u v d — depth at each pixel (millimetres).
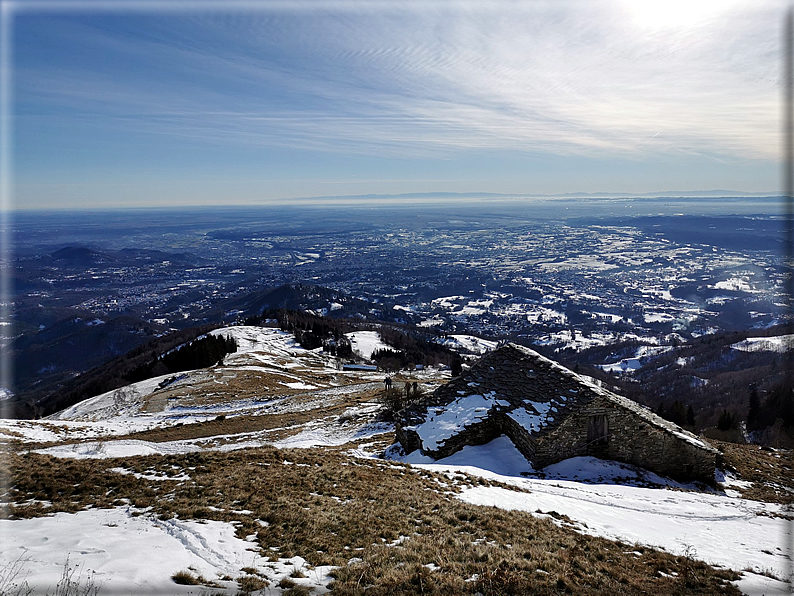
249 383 64375
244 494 15172
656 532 15438
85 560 9859
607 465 22719
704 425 72688
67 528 11977
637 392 109000
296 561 10750
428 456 24172
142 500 14609
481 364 28484
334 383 74812
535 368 26422
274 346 111625
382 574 10125
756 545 14867
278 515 13445
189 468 18156
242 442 35938
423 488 17562
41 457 20438
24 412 80562
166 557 10328
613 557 12625
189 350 85750
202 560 10430
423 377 84000
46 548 10477
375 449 28719
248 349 100375
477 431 24578
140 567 9648
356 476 18281
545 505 17062
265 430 41000
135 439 37688
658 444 23484
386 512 14344
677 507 18484
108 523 12562
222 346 90375
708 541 14969
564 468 22312
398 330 178125
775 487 23875
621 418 23297
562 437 22672
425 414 26844
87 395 87562
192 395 58031
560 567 11258
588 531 14680
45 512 13414
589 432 23125
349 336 144625
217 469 18125
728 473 25109
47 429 36562
